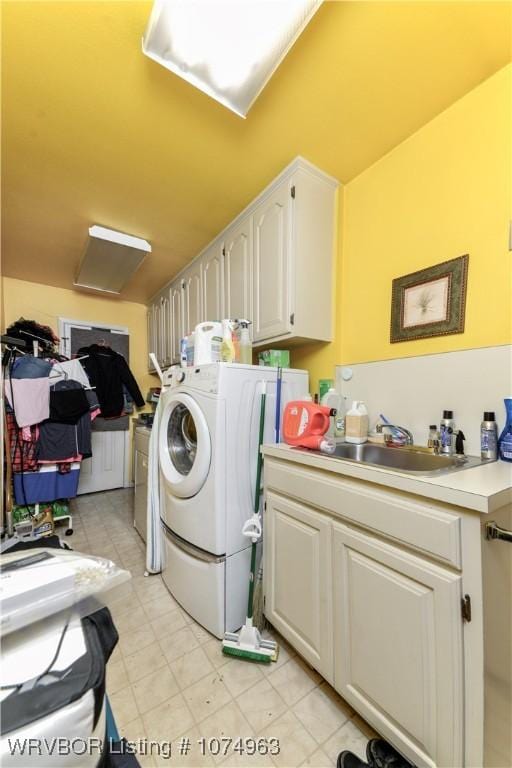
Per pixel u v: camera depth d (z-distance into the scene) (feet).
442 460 3.89
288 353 6.08
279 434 5.10
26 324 7.86
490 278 3.89
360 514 3.09
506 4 3.01
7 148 4.76
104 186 5.69
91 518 9.00
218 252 7.39
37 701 1.45
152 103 4.02
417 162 4.62
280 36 3.13
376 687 2.89
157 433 6.24
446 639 2.40
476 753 2.26
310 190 5.40
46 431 7.53
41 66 3.55
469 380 4.07
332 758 2.99
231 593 4.56
